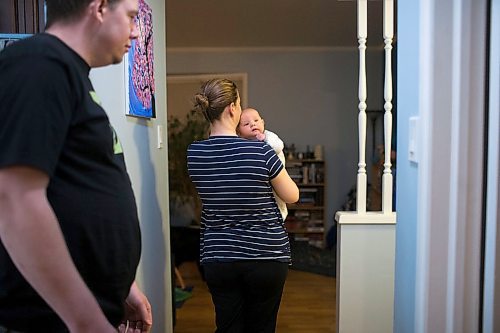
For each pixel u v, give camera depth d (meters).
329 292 3.68
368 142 5.30
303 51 5.29
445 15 0.98
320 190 5.23
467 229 1.00
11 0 1.32
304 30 4.50
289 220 5.23
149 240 1.93
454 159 0.99
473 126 0.98
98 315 0.81
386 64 2.09
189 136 4.89
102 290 0.92
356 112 5.34
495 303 0.98
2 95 0.73
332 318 3.13
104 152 0.88
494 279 0.98
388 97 2.09
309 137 5.36
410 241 1.23
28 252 0.74
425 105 1.02
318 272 4.22
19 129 0.71
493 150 0.97
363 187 2.12
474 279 1.01
